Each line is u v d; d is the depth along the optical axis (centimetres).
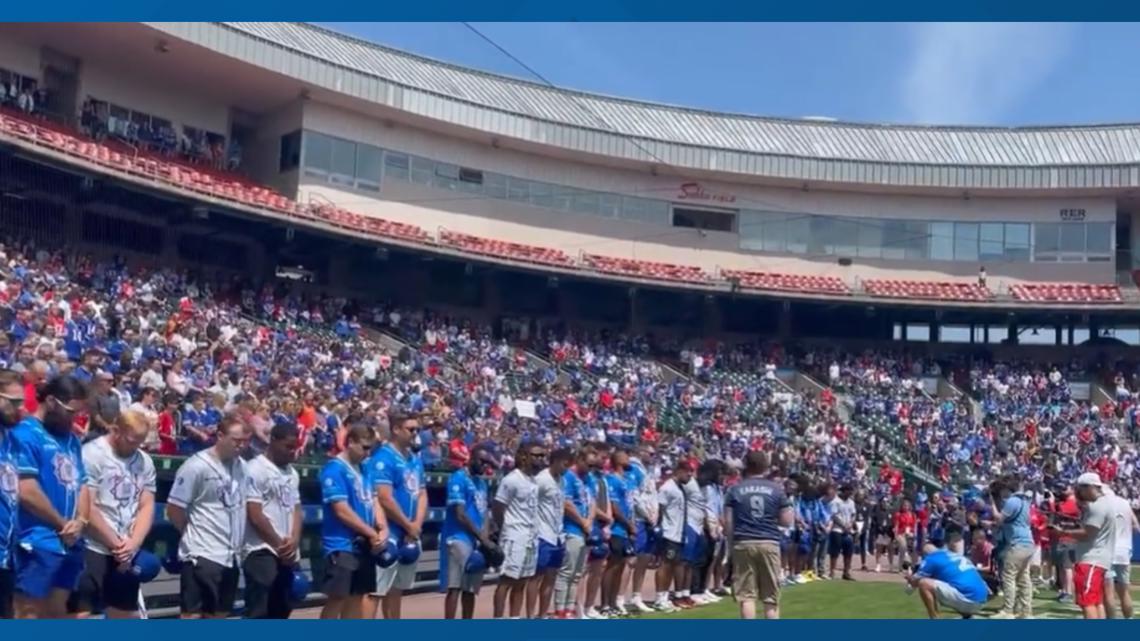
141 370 1744
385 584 934
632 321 4322
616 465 1352
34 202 2875
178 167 3238
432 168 3928
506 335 3938
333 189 3669
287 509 862
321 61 3519
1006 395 4209
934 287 4431
